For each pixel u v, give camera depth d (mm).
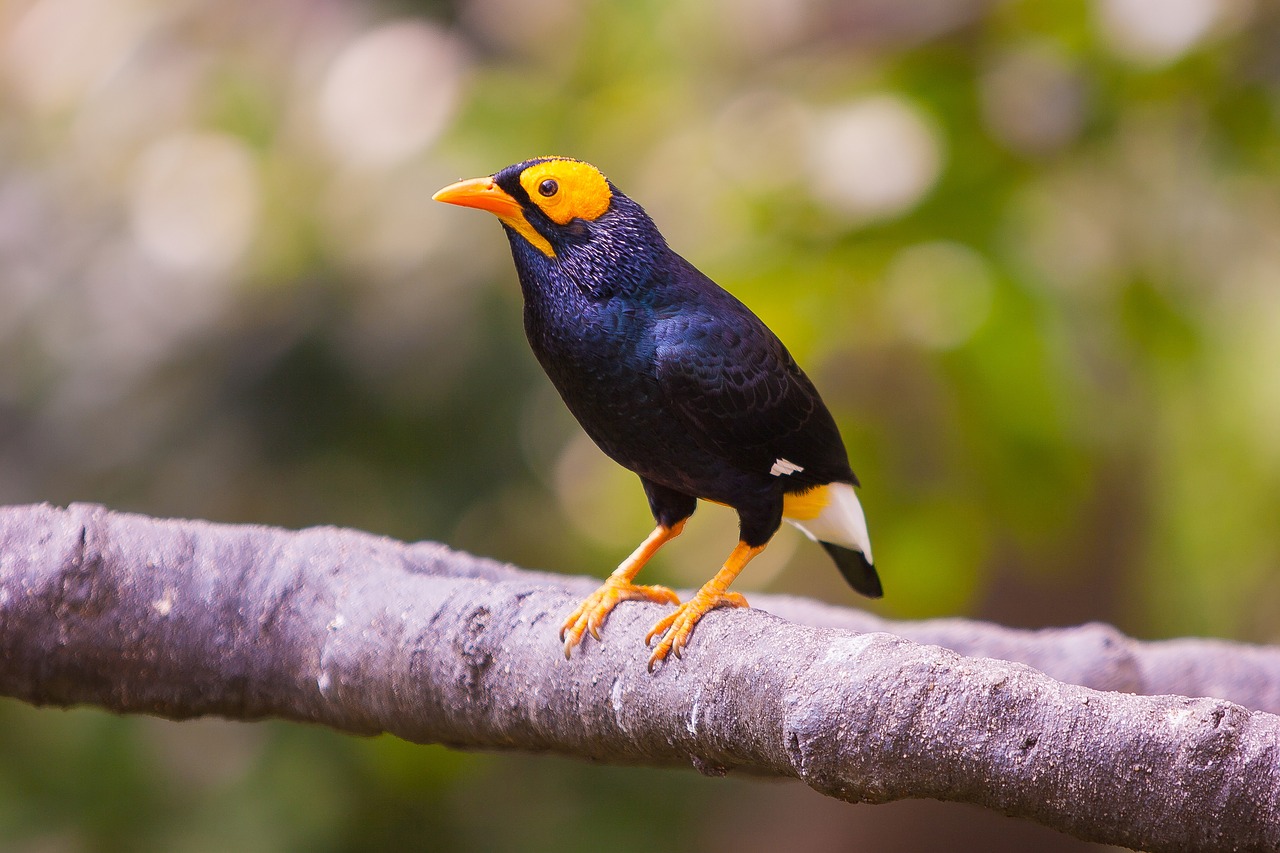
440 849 14469
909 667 4535
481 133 13375
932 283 11422
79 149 14539
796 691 4723
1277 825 4211
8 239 14094
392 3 15016
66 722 13320
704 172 12758
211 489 13820
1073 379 11227
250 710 6504
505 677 5789
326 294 13727
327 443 13914
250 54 14797
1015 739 4395
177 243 13953
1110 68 11531
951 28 11766
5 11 16812
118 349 13805
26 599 6082
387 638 6023
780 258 11367
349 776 13961
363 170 13641
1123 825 4352
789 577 19328
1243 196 12055
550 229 6707
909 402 11805
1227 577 16016
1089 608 16062
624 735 5594
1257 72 11430
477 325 13742
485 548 14500
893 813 17188
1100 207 12031
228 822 13445
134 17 14930
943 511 11523
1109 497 15164
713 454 6844
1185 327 11789
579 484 15477
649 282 6746
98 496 13727
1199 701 4375
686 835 15250
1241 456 13445
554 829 14680
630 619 5656
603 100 13352
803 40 13805
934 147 11523
